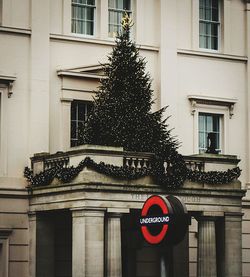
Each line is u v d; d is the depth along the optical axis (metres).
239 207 38.91
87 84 40.97
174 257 41.62
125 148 37.19
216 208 38.28
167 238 19.98
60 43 40.69
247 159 44.97
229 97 44.81
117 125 37.25
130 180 36.19
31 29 39.91
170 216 19.94
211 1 45.25
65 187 36.28
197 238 40.09
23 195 38.78
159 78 42.91
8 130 39.06
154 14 43.41
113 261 35.69
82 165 35.50
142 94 38.22
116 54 38.50
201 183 37.94
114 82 38.16
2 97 39.09
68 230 39.84
